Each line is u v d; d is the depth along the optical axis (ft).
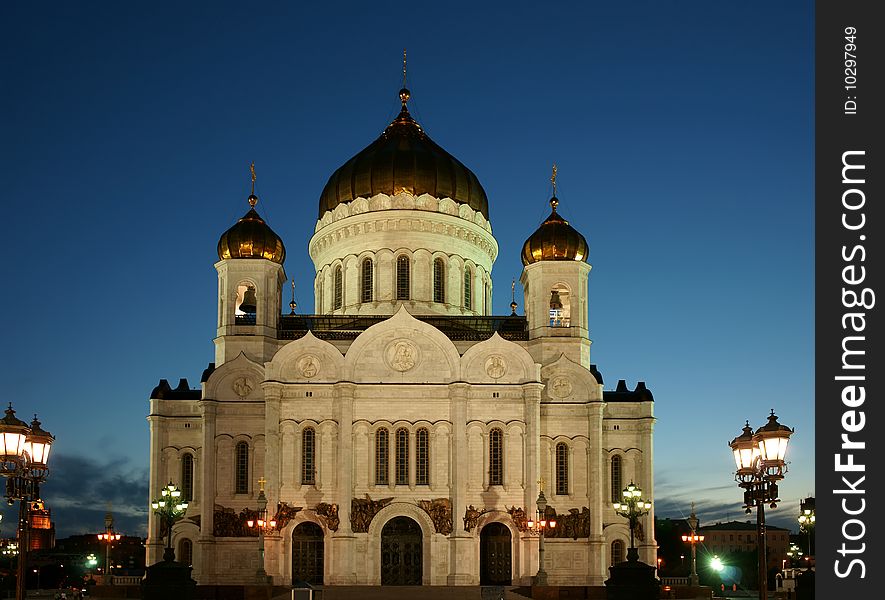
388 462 324.39
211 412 328.90
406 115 402.72
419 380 328.29
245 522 323.98
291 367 328.29
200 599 276.00
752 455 131.95
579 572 327.26
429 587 306.55
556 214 357.00
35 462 126.93
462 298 374.22
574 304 348.38
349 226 371.76
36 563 547.90
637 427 344.69
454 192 378.12
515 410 328.70
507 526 322.75
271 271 347.15
